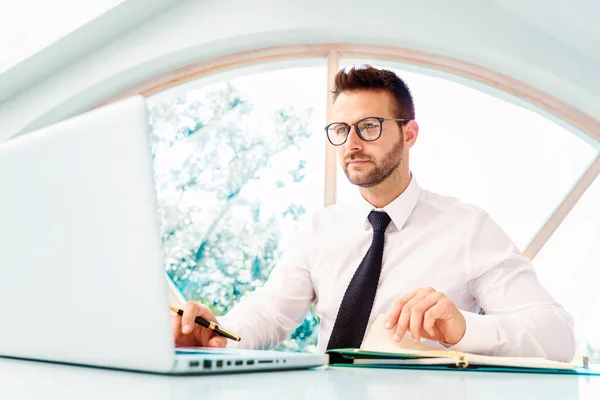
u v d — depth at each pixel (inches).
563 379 23.2
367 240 58.4
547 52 126.6
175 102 148.6
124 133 18.7
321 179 124.5
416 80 137.5
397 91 60.6
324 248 59.4
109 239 19.3
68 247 20.7
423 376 22.1
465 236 56.1
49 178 21.4
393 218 57.0
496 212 134.4
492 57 127.4
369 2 124.6
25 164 22.5
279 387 16.7
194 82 130.8
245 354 23.9
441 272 55.1
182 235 142.7
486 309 53.1
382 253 52.6
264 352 26.2
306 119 147.9
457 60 130.7
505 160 136.3
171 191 144.8
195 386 16.2
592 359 126.1
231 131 148.5
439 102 138.5
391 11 124.4
